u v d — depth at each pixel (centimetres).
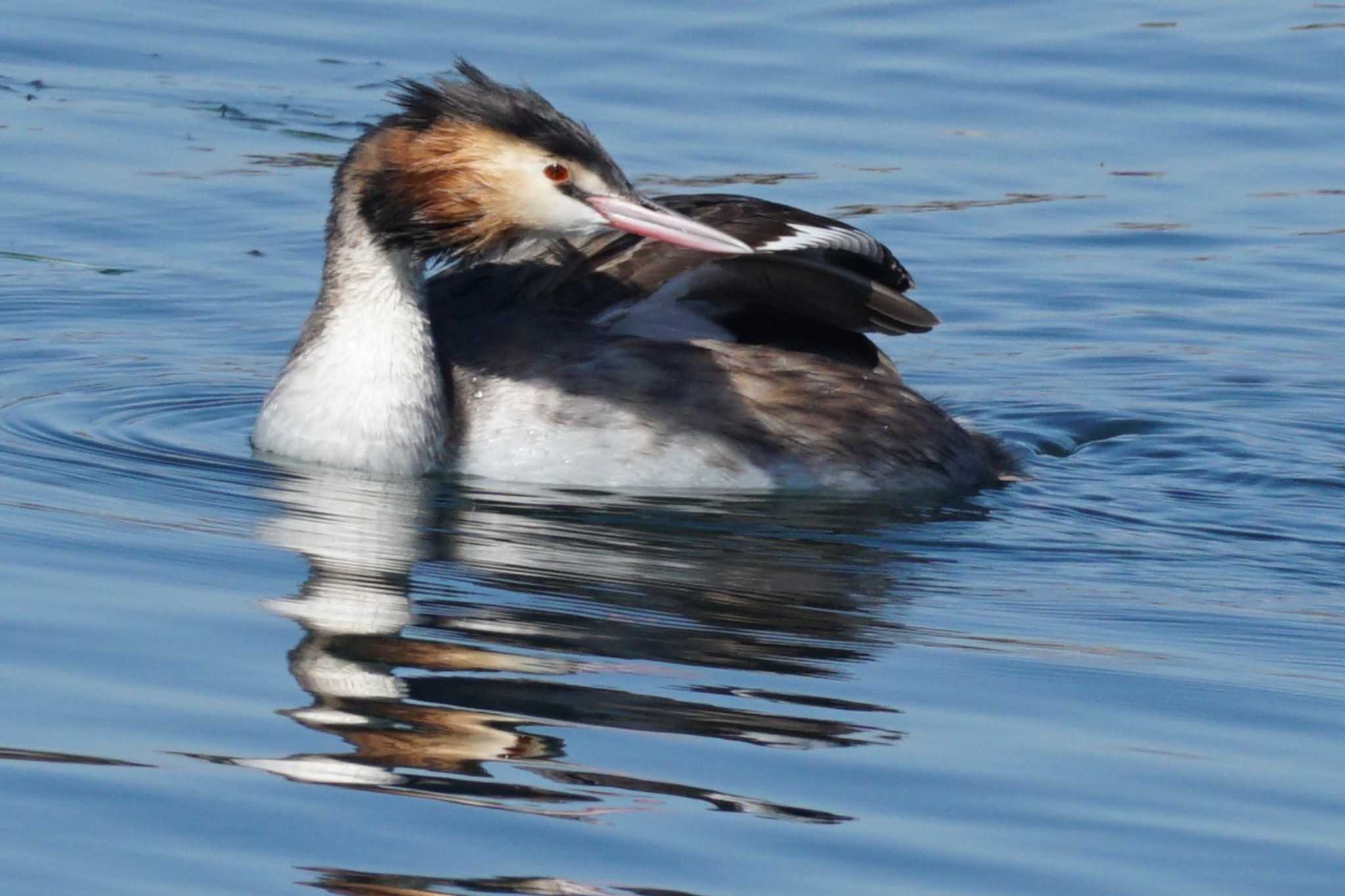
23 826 696
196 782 735
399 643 888
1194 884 693
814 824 724
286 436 1227
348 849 689
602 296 1274
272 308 1584
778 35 2233
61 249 1666
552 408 1220
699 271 1265
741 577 1030
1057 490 1266
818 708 838
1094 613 1000
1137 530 1174
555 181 1167
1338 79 2134
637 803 734
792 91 2070
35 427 1267
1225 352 1573
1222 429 1411
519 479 1212
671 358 1242
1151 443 1377
